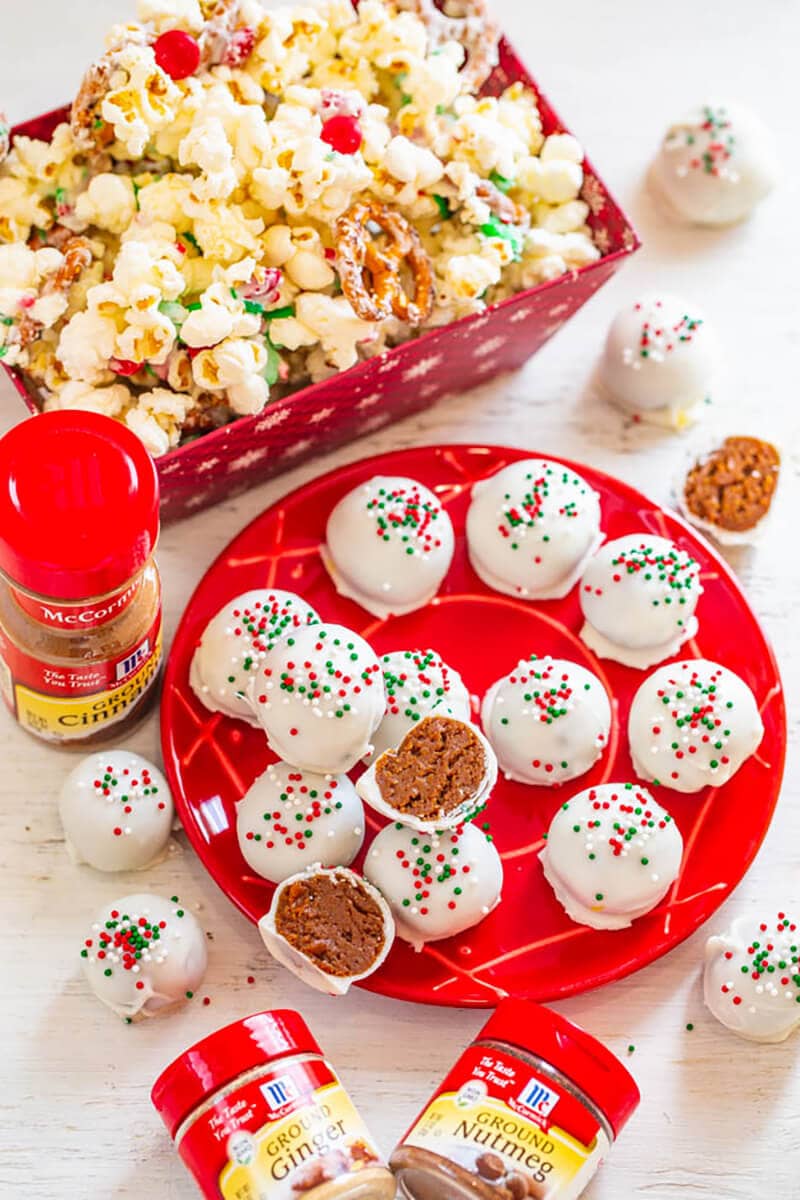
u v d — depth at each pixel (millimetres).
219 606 665
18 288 620
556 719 644
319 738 617
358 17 660
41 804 658
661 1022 648
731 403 726
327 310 631
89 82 618
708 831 656
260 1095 581
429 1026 643
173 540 692
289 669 622
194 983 631
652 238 741
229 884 633
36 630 598
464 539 687
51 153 636
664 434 720
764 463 702
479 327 652
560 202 672
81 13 729
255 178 625
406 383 674
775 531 709
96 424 574
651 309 703
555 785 657
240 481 687
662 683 655
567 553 665
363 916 617
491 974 633
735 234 745
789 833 672
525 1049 593
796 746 684
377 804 613
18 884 648
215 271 625
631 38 762
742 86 759
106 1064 632
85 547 558
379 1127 633
